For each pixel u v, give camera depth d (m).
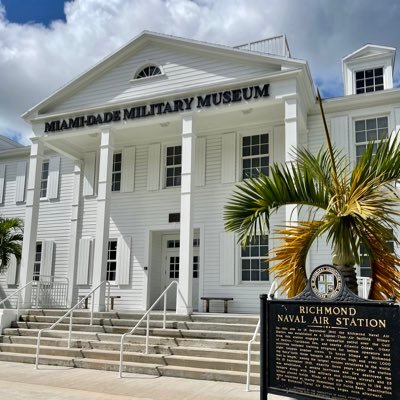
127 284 15.25
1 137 21.58
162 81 13.99
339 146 13.32
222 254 14.12
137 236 15.53
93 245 16.19
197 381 7.86
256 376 7.60
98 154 16.92
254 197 5.95
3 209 18.77
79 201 16.84
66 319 11.72
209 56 13.55
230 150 14.71
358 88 14.51
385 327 4.19
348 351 4.38
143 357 8.95
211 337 9.70
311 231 5.68
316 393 4.50
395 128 12.88
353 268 5.51
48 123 14.76
